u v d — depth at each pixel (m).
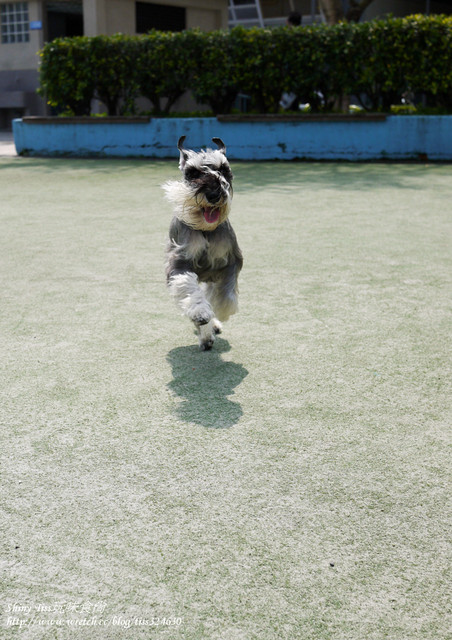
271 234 6.68
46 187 9.95
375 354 3.71
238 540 2.16
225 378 3.43
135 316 4.37
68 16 23.33
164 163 12.63
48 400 3.16
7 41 22.47
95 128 13.66
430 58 12.50
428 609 1.88
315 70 12.94
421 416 3.00
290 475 2.54
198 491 2.43
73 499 2.38
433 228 6.92
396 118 12.37
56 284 5.06
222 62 13.20
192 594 1.93
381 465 2.61
